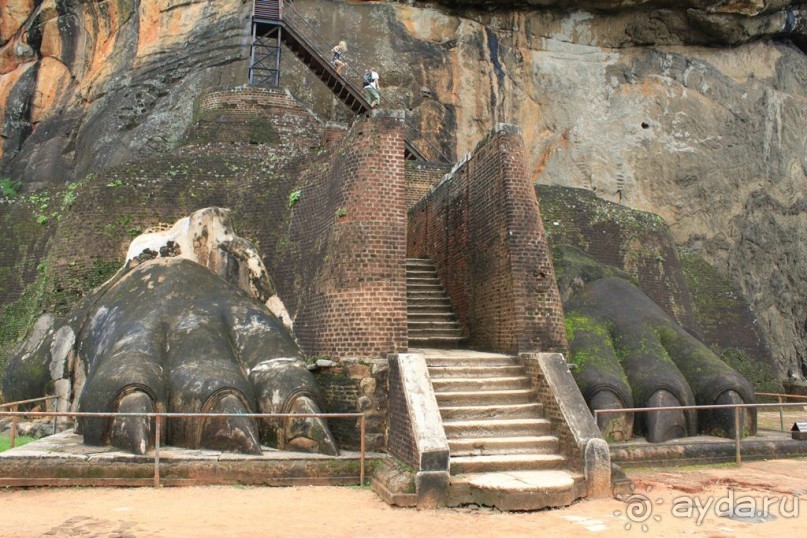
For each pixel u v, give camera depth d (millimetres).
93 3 27281
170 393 8359
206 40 25203
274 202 11664
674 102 26422
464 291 11641
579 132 25938
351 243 9297
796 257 26500
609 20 26844
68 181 24953
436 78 25484
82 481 7398
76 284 12258
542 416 8398
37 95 27812
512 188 10188
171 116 23562
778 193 26797
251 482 7691
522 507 6746
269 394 8484
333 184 10156
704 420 10688
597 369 10312
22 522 5984
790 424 13039
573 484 7176
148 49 25844
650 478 8586
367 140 9664
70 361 10453
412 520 6359
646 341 11516
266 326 9539
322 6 25703
